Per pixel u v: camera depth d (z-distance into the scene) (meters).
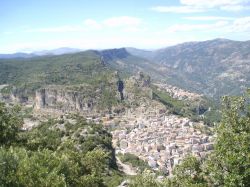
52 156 47.19
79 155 64.38
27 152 46.97
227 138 38.22
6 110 60.16
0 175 38.22
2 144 54.91
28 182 39.12
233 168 36.47
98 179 58.91
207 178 41.22
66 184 42.22
